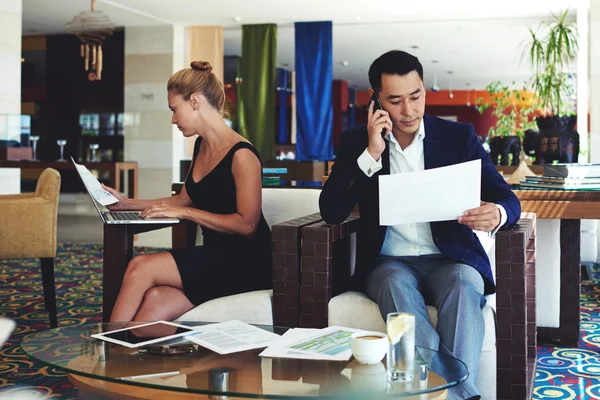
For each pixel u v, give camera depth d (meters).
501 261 2.10
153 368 1.56
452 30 10.74
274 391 1.41
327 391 1.41
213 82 2.61
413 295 2.04
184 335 1.81
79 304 4.43
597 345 3.38
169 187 10.39
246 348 1.68
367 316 2.17
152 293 2.31
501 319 2.11
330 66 10.12
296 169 9.35
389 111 2.21
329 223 2.33
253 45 10.30
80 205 12.37
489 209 2.05
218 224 2.47
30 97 12.37
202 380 1.48
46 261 3.68
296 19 9.98
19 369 2.94
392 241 2.34
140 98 10.45
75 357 1.65
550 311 3.29
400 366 1.47
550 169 2.97
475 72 15.79
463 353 1.93
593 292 4.82
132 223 2.41
